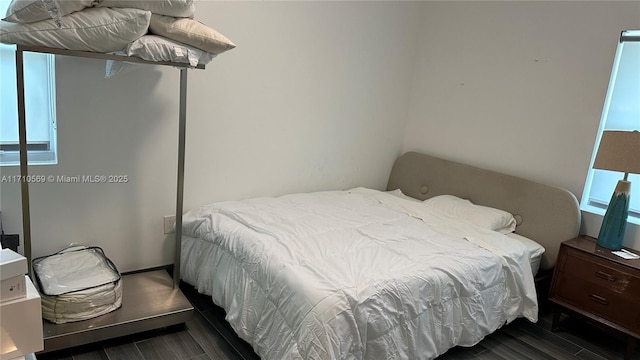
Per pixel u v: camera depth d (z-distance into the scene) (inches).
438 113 140.9
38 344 48.7
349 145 136.5
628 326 93.5
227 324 94.7
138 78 95.7
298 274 74.7
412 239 97.0
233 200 116.0
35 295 47.4
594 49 107.3
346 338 69.0
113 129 95.3
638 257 96.9
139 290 96.0
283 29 113.1
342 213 110.0
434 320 81.8
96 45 71.3
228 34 104.7
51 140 93.4
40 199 90.5
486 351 94.8
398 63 141.6
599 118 107.6
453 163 134.7
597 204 113.3
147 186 102.4
